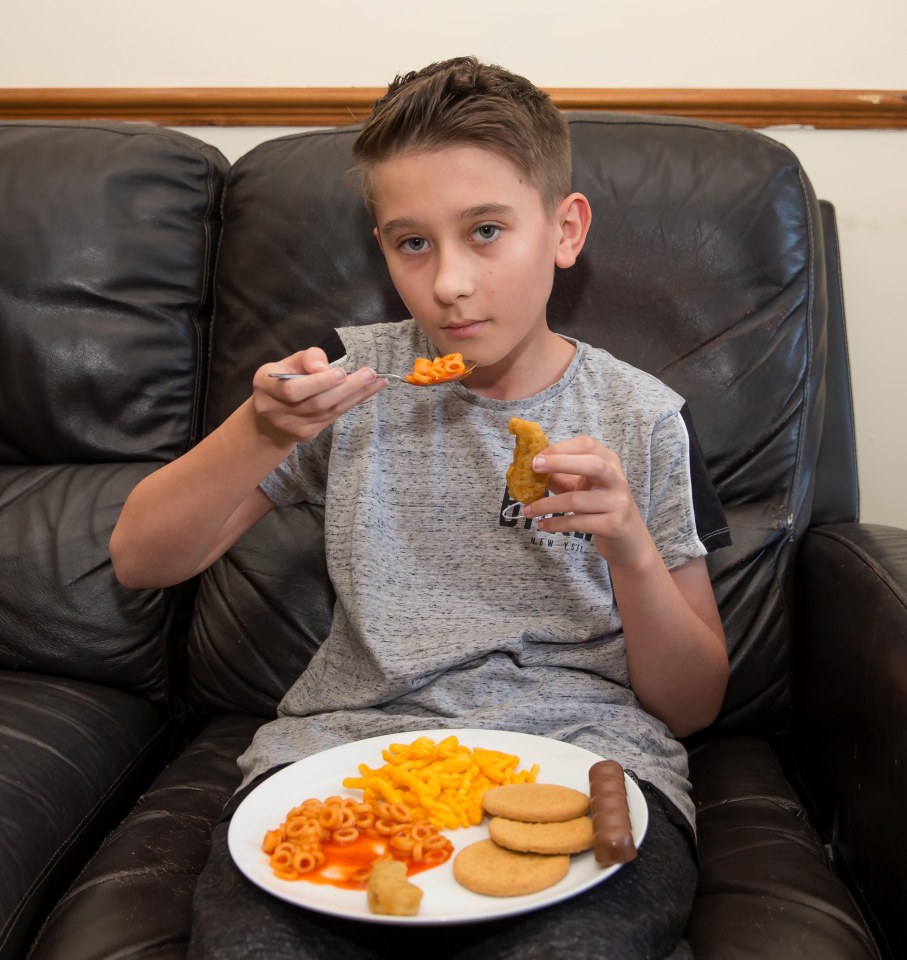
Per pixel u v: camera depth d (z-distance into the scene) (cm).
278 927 69
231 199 133
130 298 130
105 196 130
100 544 122
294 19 149
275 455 94
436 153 90
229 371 129
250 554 119
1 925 83
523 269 94
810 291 121
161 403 130
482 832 78
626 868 75
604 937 67
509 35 147
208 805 99
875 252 148
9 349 129
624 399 106
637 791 79
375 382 88
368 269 125
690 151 123
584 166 123
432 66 104
